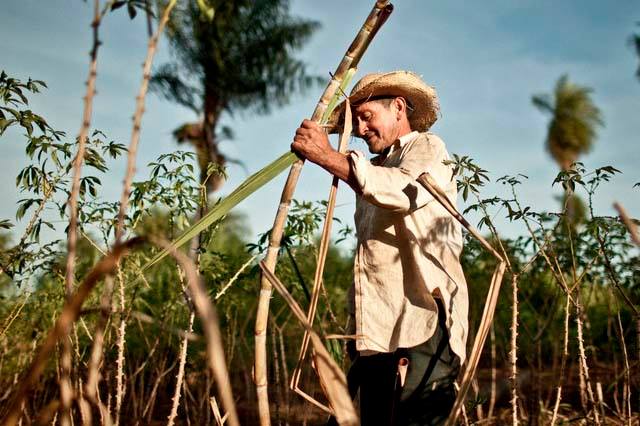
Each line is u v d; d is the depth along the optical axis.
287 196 2.26
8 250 3.12
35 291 4.00
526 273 5.43
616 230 3.99
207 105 18.64
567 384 6.22
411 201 2.59
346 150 2.50
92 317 4.01
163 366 4.77
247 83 18.80
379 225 2.75
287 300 1.83
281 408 5.58
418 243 2.66
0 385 4.38
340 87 2.43
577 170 3.17
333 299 5.99
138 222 3.28
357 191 2.43
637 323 3.17
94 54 1.54
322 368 1.71
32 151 2.93
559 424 3.79
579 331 3.26
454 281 2.68
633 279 4.00
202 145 18.64
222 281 4.19
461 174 2.76
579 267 4.51
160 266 4.86
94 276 1.31
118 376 3.02
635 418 4.09
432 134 2.85
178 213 3.27
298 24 18.91
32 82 2.93
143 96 1.55
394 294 2.71
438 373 2.62
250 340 6.54
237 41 18.28
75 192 1.56
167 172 3.26
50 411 1.49
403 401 2.63
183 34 17.03
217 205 2.09
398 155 2.87
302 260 5.10
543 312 6.16
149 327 5.29
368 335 2.71
